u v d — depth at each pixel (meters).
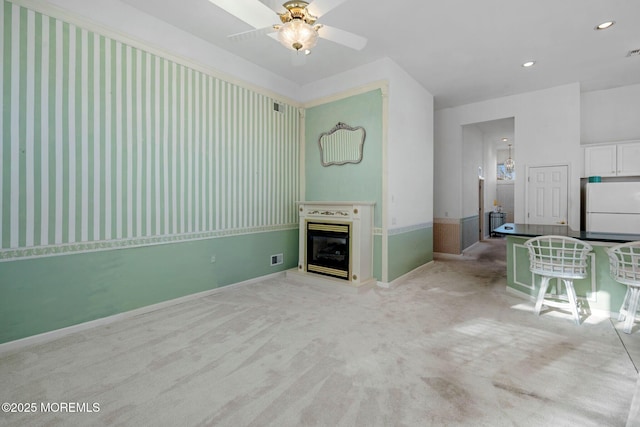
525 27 3.28
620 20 3.16
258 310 3.13
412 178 4.68
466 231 6.85
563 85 4.99
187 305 3.28
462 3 2.86
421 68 4.31
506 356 2.19
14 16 2.30
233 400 1.71
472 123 6.03
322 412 1.61
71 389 1.81
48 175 2.48
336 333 2.57
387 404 1.67
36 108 2.41
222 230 3.80
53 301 2.51
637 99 4.95
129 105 2.94
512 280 3.68
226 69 3.78
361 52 3.82
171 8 2.94
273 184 4.49
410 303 3.35
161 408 1.64
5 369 2.03
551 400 1.70
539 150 5.23
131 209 2.97
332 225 4.11
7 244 2.30
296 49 2.27
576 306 2.79
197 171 3.52
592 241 2.89
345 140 4.41
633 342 2.40
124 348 2.31
